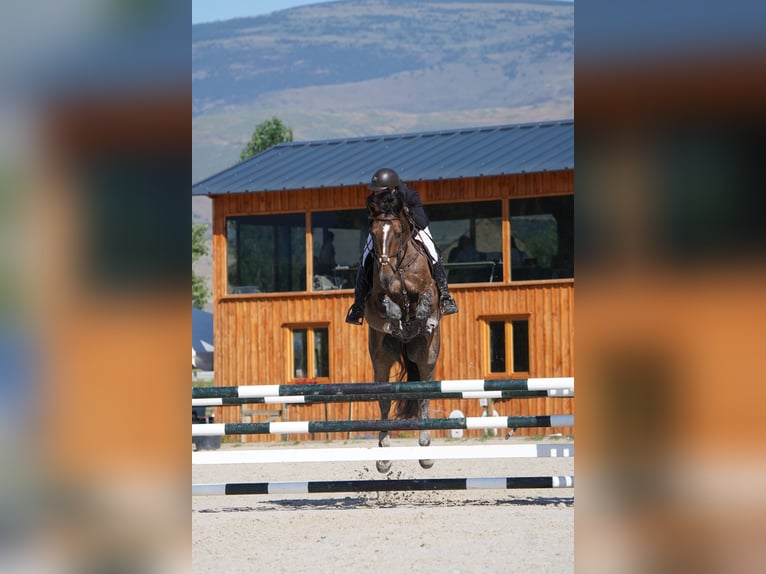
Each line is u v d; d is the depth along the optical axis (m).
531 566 9.08
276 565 9.65
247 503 16.14
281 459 14.17
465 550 10.20
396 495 16.62
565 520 12.38
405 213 15.91
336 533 11.90
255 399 15.63
